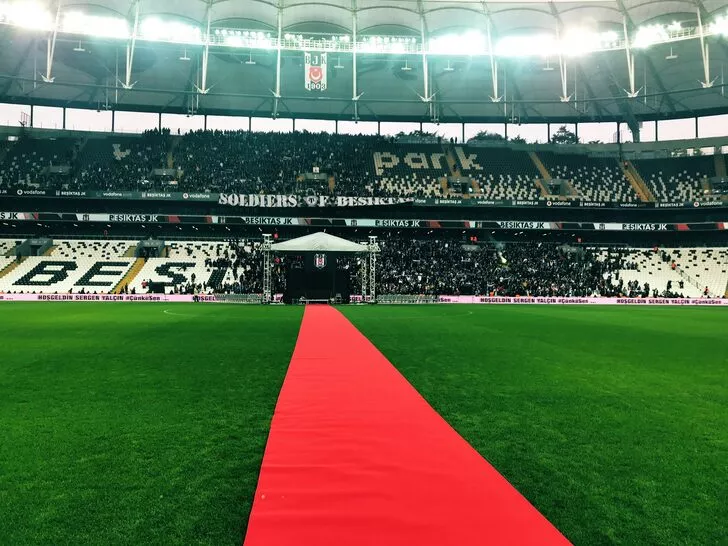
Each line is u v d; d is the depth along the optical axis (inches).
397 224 2042.3
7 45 1793.8
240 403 297.9
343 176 2219.5
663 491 179.6
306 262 1565.0
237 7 1795.0
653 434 244.8
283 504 159.9
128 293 1738.4
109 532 148.9
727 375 399.5
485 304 1668.3
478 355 490.9
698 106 2253.9
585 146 2444.6
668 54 1909.4
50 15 1652.3
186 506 164.9
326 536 139.8
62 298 1654.8
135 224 2028.8
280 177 2171.5
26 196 1882.4
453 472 188.2
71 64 1932.8
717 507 167.8
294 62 1995.6
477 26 1915.6
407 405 287.3
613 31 1862.7
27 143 2156.7
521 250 2122.3
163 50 1872.5
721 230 2065.7
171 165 2156.7
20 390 333.1
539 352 517.0
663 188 2225.6
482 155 2405.3
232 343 567.8
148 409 285.3
